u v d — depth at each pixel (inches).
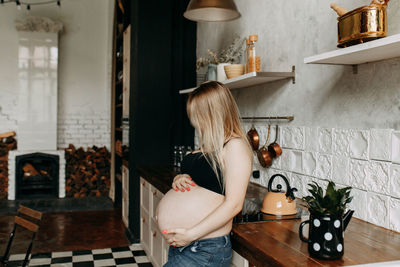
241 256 71.8
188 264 68.7
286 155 107.7
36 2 267.3
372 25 61.8
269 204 84.4
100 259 150.9
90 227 197.9
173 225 69.6
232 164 65.7
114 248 164.1
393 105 72.2
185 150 162.1
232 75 119.3
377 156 75.4
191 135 179.8
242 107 136.5
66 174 263.9
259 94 123.7
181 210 69.2
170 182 123.0
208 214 67.9
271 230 72.7
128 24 204.4
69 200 252.8
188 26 181.0
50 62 256.4
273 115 115.3
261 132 122.3
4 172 250.7
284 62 109.1
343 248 57.1
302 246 63.1
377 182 75.6
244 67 119.2
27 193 260.1
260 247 62.4
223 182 68.6
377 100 76.0
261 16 122.5
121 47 227.6
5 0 260.4
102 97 281.4
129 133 179.9
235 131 69.9
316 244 56.8
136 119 170.2
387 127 73.6
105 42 281.0
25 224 122.8
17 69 261.7
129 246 166.9
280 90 111.0
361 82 80.1
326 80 91.2
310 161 96.7
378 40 59.8
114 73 241.4
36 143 254.7
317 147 93.8
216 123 68.0
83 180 265.7
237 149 66.3
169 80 174.1
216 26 158.7
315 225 57.2
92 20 279.3
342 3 84.7
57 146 274.4
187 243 66.9
